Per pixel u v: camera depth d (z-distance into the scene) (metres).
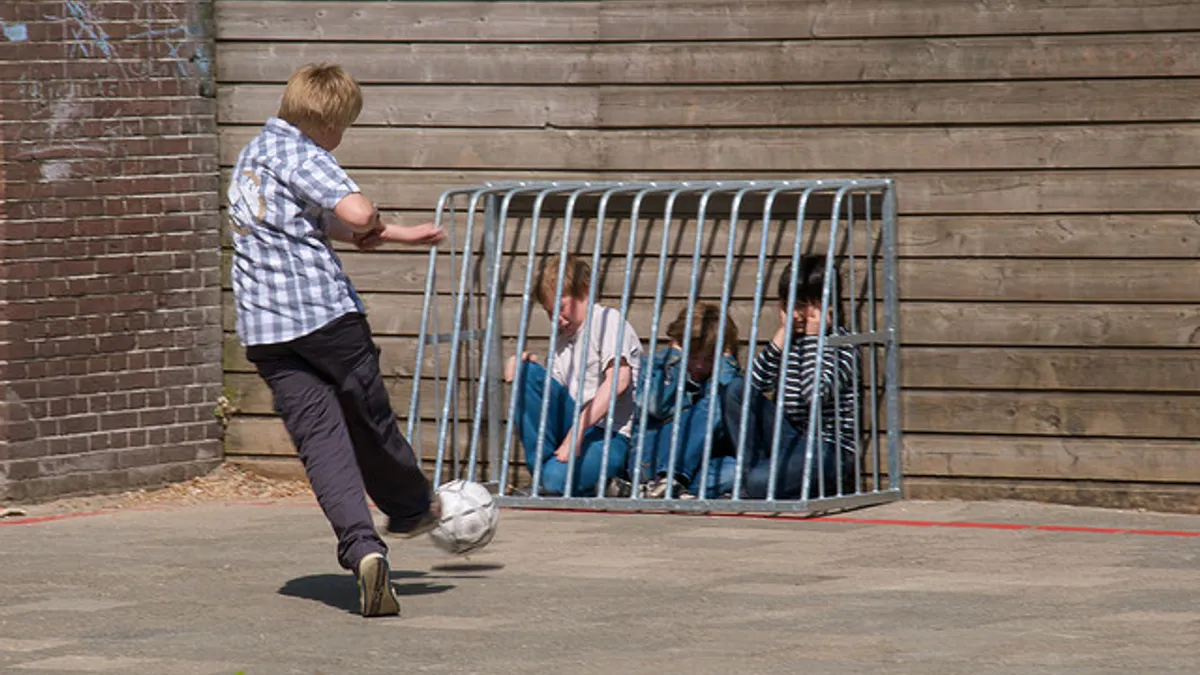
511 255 20.91
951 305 19.25
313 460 13.62
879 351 19.58
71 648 12.55
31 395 20.05
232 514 19.47
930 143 19.20
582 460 19.55
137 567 15.84
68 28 20.14
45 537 17.80
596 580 14.89
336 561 16.11
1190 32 18.36
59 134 20.12
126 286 20.77
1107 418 18.81
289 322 13.48
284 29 21.14
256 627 13.18
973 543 16.62
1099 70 18.64
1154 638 12.30
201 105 21.23
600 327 19.69
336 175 13.42
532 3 20.45
